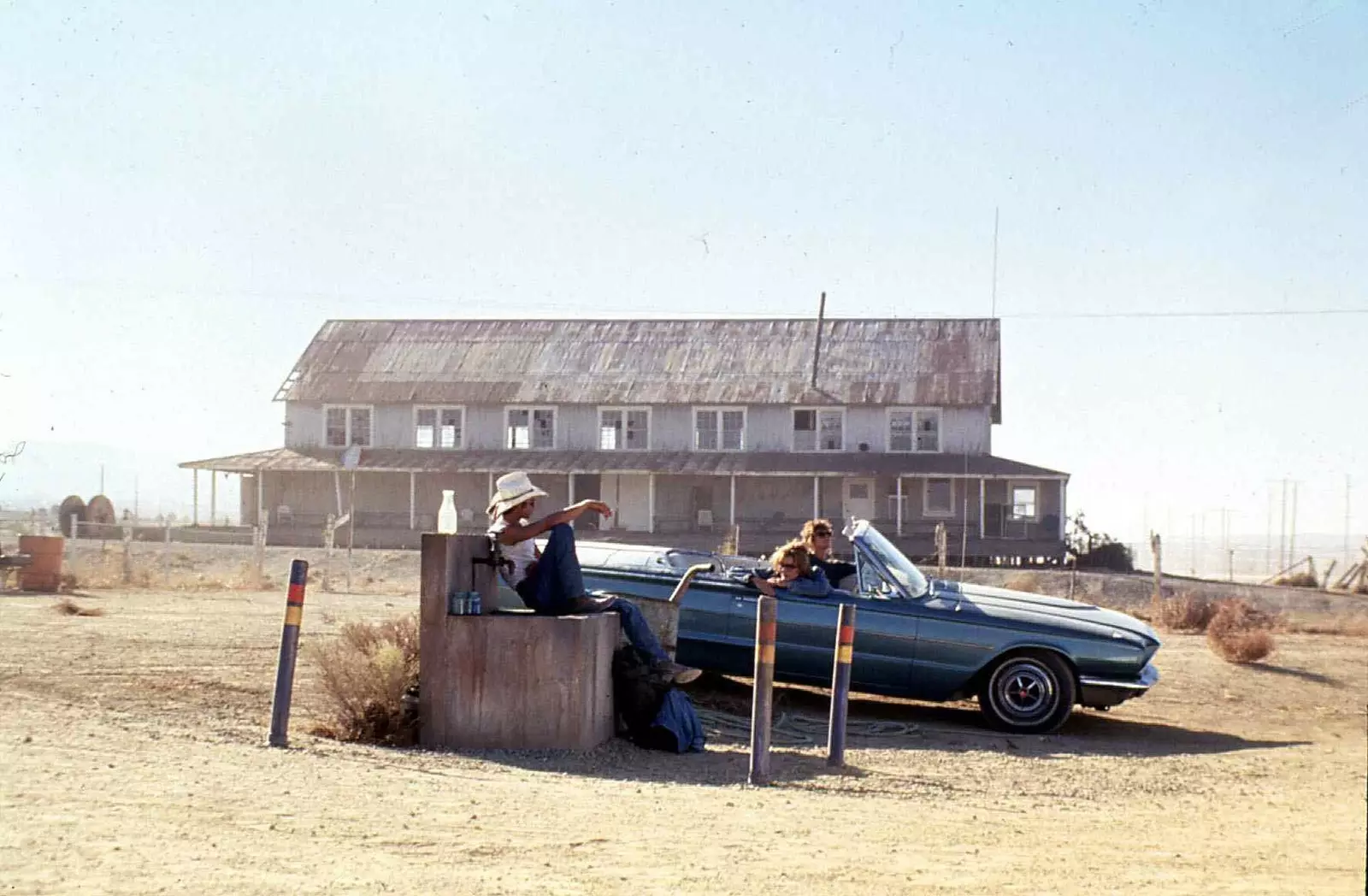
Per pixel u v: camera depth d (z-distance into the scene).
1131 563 60.56
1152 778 12.77
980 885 7.63
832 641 15.59
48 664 16.39
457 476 66.19
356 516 66.69
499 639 13.00
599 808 9.94
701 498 65.56
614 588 15.98
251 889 6.77
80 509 58.31
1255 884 7.81
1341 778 12.88
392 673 13.34
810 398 64.25
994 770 12.98
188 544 54.06
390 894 6.85
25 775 9.45
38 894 6.43
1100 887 7.64
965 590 16.73
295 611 12.44
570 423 66.56
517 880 7.37
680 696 13.62
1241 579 68.50
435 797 10.01
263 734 12.64
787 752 13.65
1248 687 20.05
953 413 63.81
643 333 70.44
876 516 63.91
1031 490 64.50
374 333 72.12
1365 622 31.66
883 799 11.16
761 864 8.05
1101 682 15.47
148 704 13.89
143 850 7.48
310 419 68.38
